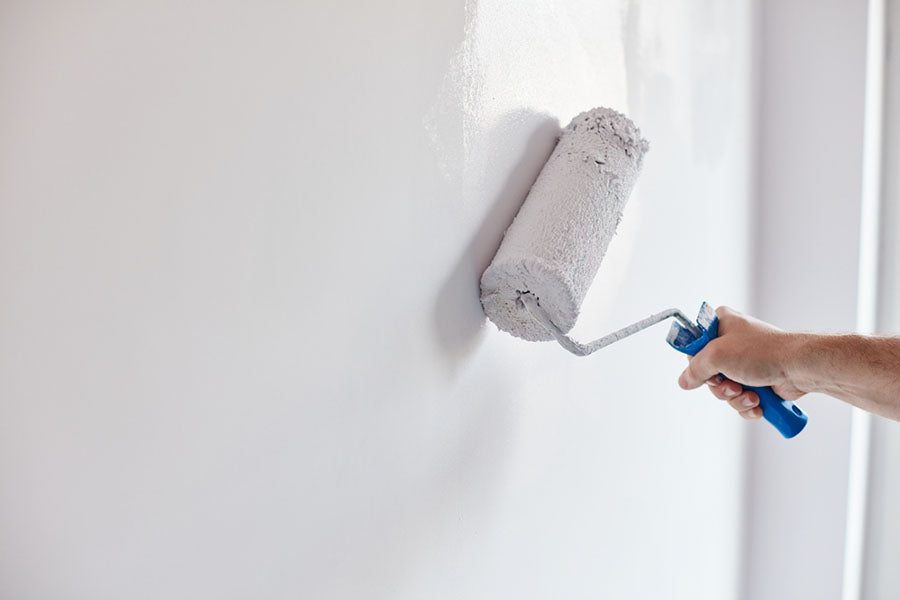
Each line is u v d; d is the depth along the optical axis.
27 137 0.52
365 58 0.75
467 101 0.88
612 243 1.19
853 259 1.69
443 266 0.86
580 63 1.09
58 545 0.55
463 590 0.94
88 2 0.55
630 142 0.94
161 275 0.60
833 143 1.69
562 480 1.12
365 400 0.78
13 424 0.53
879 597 1.85
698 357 1.01
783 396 1.08
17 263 0.52
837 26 1.66
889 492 1.84
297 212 0.70
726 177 1.60
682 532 1.51
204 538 0.64
